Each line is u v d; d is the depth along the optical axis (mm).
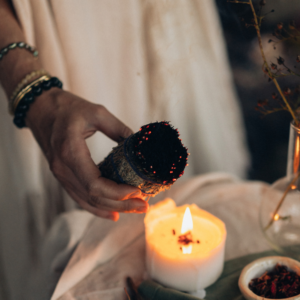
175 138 465
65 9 650
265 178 1005
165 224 586
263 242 595
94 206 545
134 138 475
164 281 541
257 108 541
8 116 696
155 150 458
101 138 739
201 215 585
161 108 766
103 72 721
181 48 734
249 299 499
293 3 663
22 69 599
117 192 487
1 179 750
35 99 586
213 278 542
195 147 833
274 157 1028
